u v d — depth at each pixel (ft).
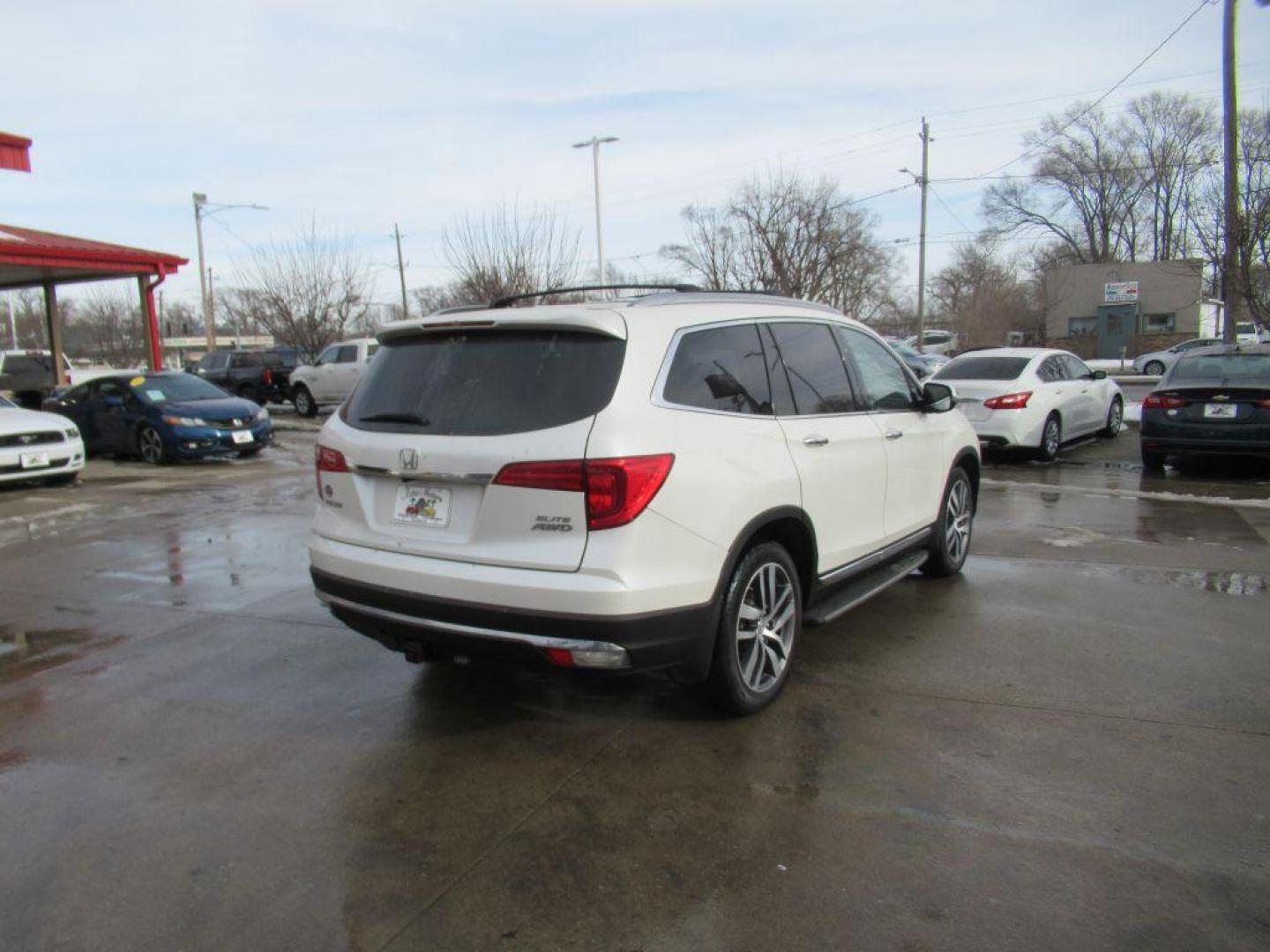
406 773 11.07
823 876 8.82
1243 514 25.96
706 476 11.07
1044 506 27.50
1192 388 31.89
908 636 15.65
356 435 12.01
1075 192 177.99
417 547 11.23
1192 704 12.59
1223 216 52.19
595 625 10.12
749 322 13.15
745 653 12.30
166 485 35.50
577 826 9.81
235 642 16.06
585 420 10.41
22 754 11.79
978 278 209.36
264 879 8.95
